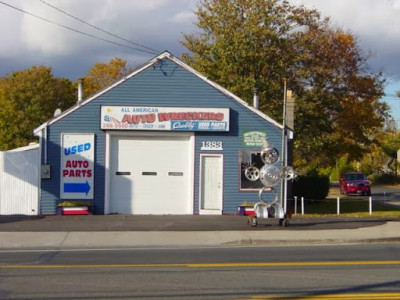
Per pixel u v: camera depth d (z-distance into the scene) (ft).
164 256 44.62
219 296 30.22
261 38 105.50
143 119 74.79
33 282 33.88
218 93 75.66
